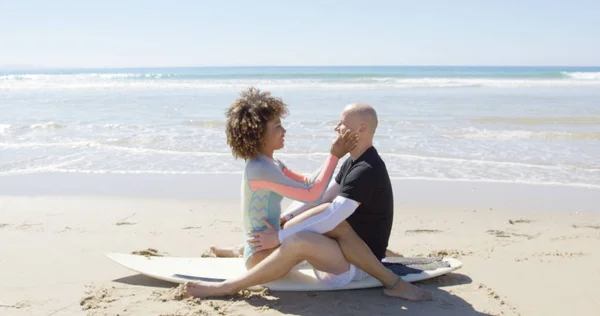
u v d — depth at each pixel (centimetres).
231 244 499
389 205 376
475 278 413
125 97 2272
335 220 356
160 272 401
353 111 361
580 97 2194
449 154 973
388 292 370
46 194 708
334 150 351
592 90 2691
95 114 1584
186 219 592
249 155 369
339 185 407
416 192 723
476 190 732
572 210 633
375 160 364
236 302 358
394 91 2612
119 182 779
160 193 715
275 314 339
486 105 1839
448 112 1611
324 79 3753
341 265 369
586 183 768
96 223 573
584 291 386
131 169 866
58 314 339
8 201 670
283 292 376
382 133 1195
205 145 1061
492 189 737
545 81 3509
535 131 1208
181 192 720
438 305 356
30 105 1889
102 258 457
